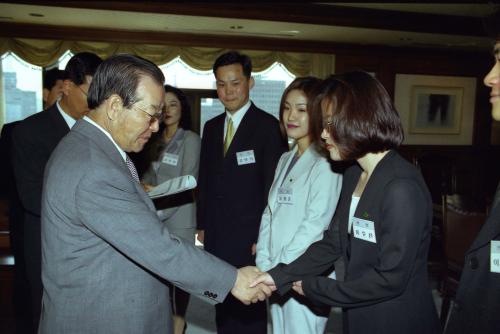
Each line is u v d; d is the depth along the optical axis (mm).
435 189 3914
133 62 1151
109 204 1071
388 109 1181
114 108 1135
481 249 1005
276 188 1865
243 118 2221
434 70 7496
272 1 5137
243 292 1359
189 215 2361
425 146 7625
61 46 6102
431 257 3068
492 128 7824
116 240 1082
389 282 1109
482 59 7617
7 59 6105
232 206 2189
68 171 1068
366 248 1196
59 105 1804
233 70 2170
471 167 7832
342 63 7105
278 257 1679
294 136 1777
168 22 5676
